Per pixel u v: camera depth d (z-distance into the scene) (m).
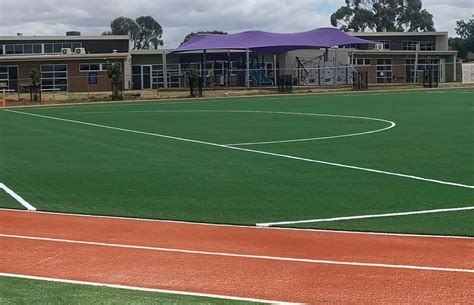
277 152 16.73
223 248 7.70
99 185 12.28
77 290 6.05
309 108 34.22
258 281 6.32
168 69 69.56
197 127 24.20
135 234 8.48
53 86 60.19
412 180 12.35
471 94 46.88
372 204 10.26
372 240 8.01
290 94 50.38
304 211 9.82
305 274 6.55
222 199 10.81
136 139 20.20
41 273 6.68
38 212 10.00
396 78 73.19
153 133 22.06
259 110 33.28
